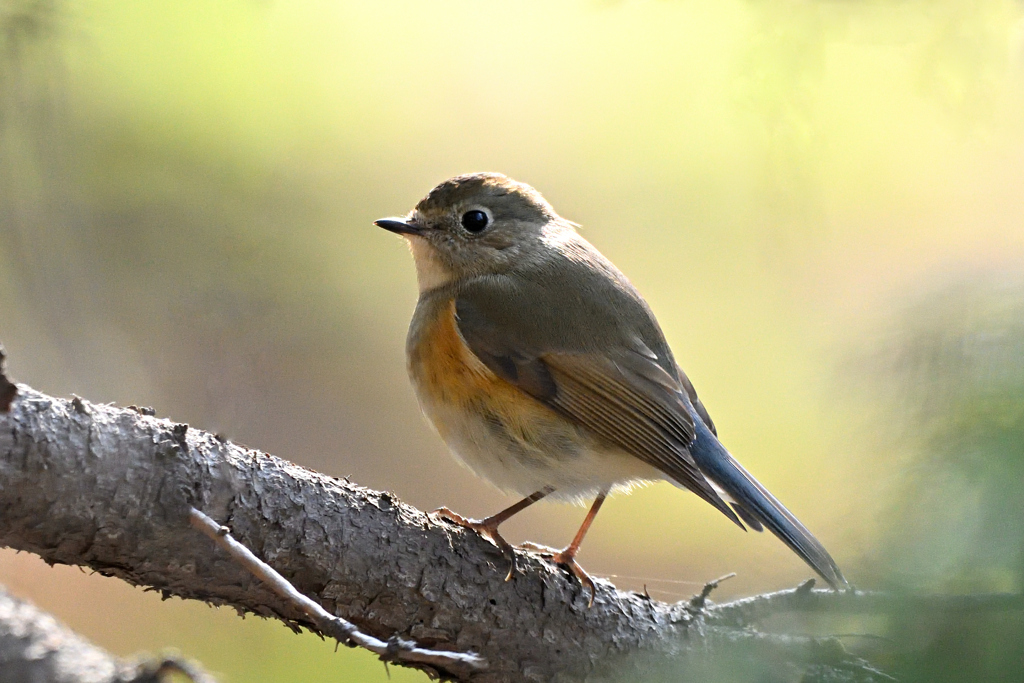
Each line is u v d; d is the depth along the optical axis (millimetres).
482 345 8070
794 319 15055
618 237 15711
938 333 7305
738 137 15250
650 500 15055
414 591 6043
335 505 5844
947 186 14164
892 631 5773
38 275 11250
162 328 12531
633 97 15844
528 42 16250
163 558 5281
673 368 8750
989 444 6348
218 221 13266
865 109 12492
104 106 12500
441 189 8922
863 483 6762
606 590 6988
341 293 14250
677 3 12461
